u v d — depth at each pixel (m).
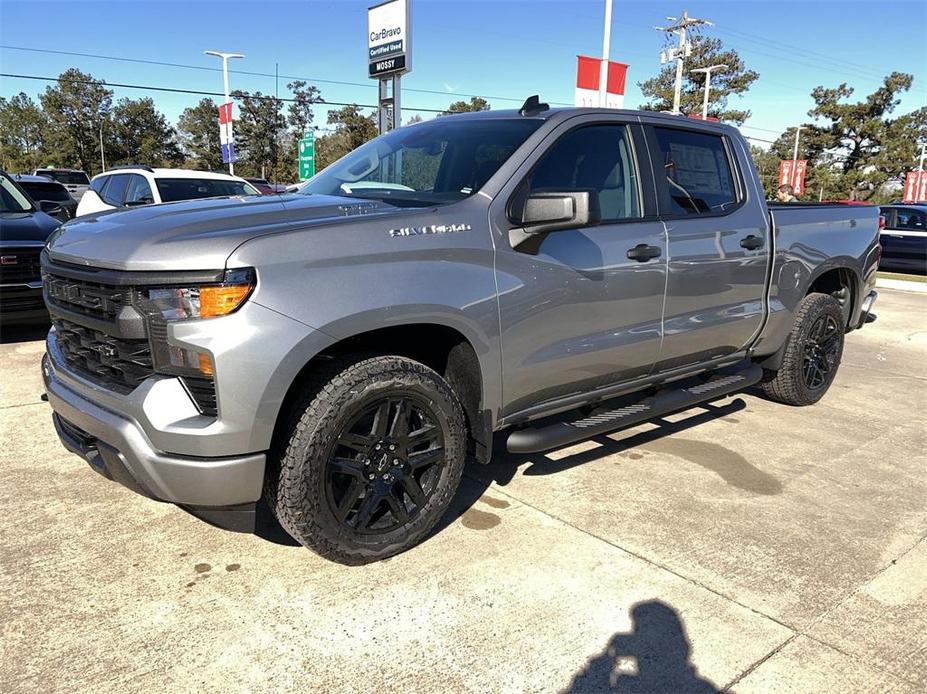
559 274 3.33
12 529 3.23
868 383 6.36
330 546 2.79
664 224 3.89
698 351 4.28
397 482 2.98
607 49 15.98
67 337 3.02
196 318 2.44
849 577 3.04
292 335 2.51
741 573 3.04
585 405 3.98
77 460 4.00
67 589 2.77
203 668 2.35
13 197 7.27
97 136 91.12
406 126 4.25
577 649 2.51
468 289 2.99
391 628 2.59
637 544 3.26
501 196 3.19
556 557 3.12
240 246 2.48
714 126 4.43
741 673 2.42
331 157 67.19
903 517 3.62
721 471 4.16
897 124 56.12
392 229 2.83
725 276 4.26
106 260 2.60
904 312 10.85
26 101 91.75
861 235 5.49
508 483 3.88
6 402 4.90
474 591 2.84
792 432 4.91
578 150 3.58
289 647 2.47
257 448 2.53
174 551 3.07
